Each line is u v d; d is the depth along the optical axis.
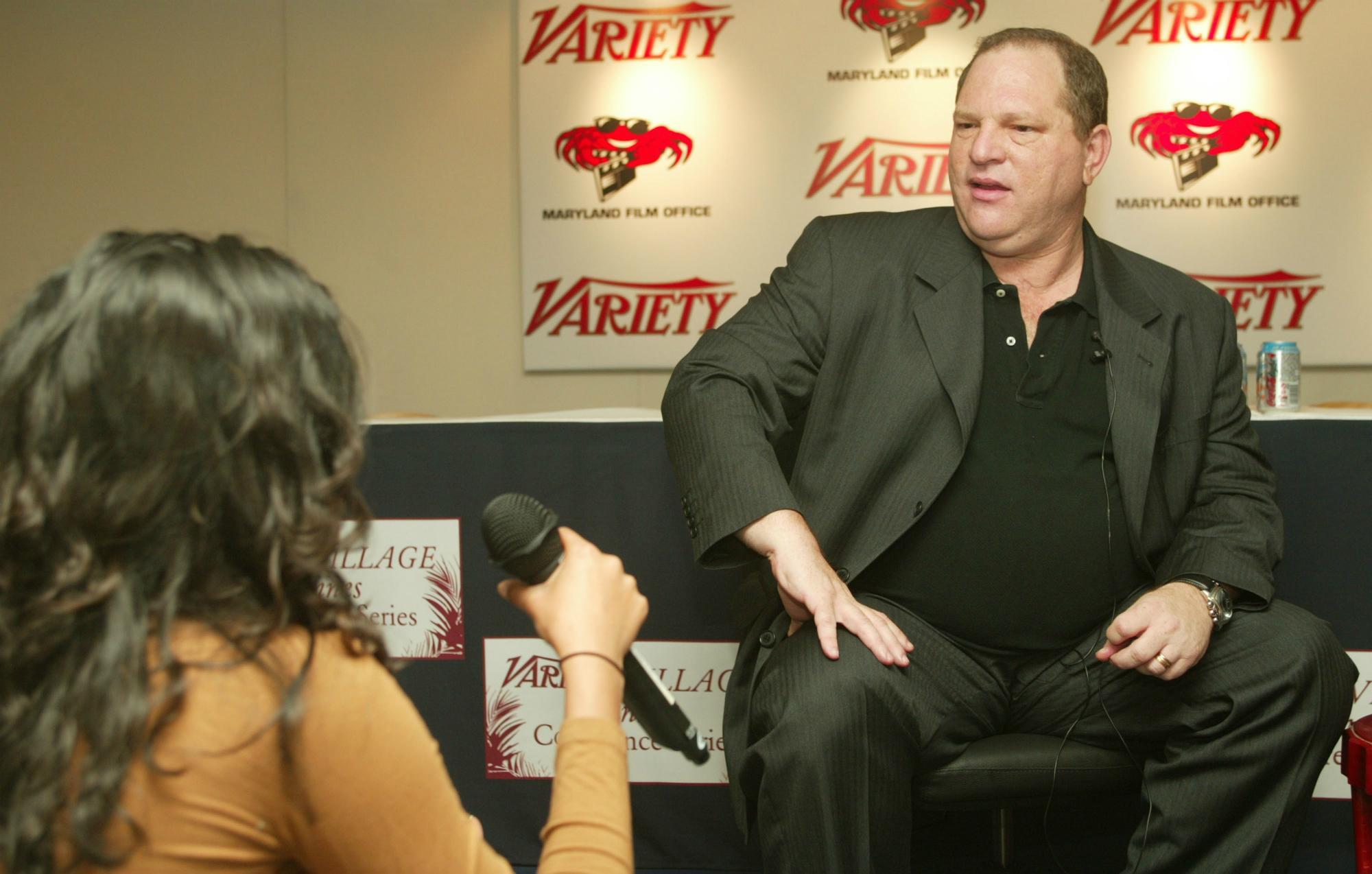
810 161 4.74
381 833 0.69
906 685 1.47
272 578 0.67
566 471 1.93
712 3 4.75
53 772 0.62
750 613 1.75
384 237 4.95
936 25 4.67
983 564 1.61
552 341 4.88
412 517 1.95
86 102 4.99
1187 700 1.52
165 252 0.69
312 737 0.66
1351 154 4.57
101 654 0.63
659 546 1.92
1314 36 4.55
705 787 1.94
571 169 4.82
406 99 4.92
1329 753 1.50
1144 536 1.66
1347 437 1.85
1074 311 1.68
